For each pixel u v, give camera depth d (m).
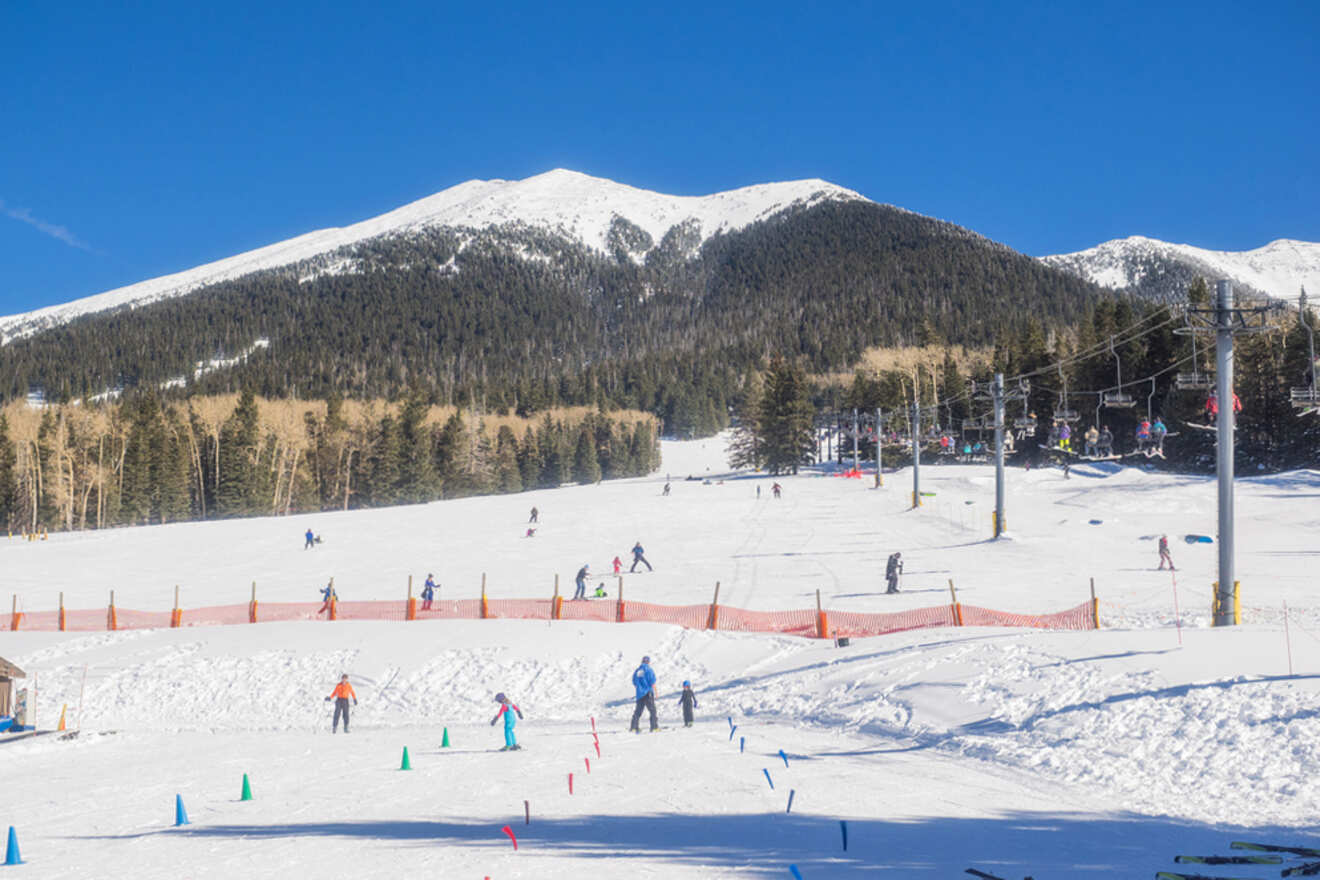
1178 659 18.22
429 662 31.28
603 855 10.50
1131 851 10.19
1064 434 49.16
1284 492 61.25
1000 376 53.84
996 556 47.47
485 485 151.75
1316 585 33.66
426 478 134.75
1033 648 21.58
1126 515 59.50
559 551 59.12
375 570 54.06
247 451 126.94
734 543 59.97
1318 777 12.30
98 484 124.69
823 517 72.25
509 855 10.62
